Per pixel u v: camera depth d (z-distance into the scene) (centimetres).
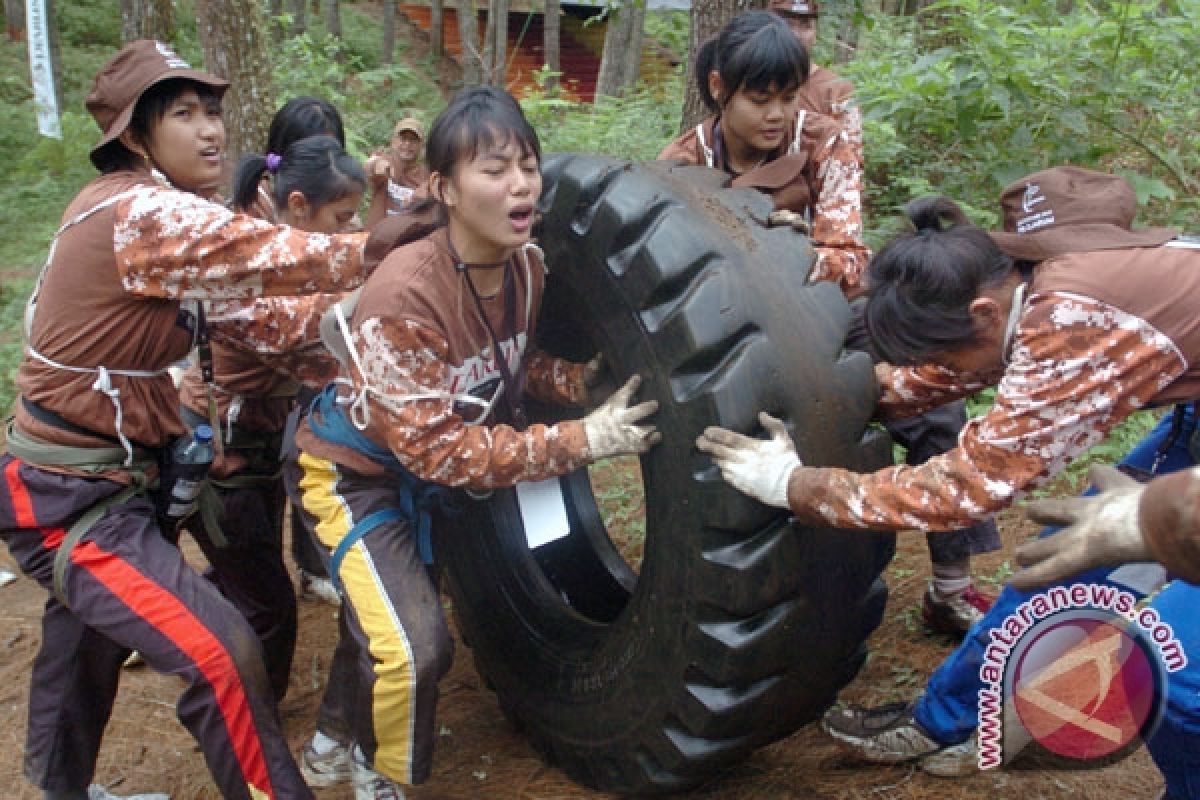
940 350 221
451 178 231
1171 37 572
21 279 1080
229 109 645
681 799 279
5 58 1939
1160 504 175
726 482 232
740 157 327
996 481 208
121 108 261
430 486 273
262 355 299
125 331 257
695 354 235
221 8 628
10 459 264
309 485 274
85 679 273
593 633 293
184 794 313
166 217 247
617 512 459
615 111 894
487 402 262
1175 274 202
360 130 1061
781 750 299
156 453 276
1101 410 203
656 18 1555
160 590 251
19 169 1462
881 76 611
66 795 279
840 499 219
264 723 252
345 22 2431
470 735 329
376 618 253
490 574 319
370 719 256
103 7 2192
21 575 471
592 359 298
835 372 238
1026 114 580
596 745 280
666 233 244
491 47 1655
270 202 333
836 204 317
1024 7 610
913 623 356
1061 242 213
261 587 328
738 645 237
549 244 273
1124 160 635
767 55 297
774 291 240
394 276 239
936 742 279
